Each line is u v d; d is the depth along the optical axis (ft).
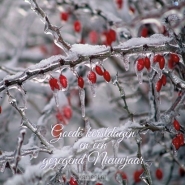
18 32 27.45
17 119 21.31
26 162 10.90
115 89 24.34
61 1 17.13
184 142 11.21
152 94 12.03
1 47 27.20
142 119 14.53
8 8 24.34
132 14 18.66
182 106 10.97
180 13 13.16
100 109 21.40
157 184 18.94
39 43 25.62
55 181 10.11
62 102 14.20
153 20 14.42
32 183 9.27
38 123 13.29
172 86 12.62
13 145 20.74
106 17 15.51
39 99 23.56
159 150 15.35
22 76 10.27
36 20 26.63
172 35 10.70
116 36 15.05
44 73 10.31
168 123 10.66
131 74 16.55
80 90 10.64
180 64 11.44
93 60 10.39
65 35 24.02
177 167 19.76
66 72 15.39
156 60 10.64
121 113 21.90
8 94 10.25
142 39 10.56
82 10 16.84
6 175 18.33
